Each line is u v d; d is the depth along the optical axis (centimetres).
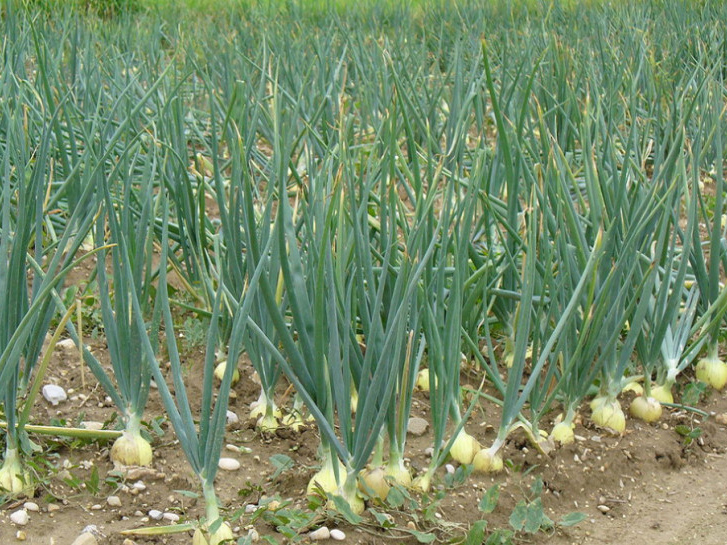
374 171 337
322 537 288
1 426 299
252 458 312
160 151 373
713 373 347
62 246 299
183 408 284
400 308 282
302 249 316
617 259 327
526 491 305
